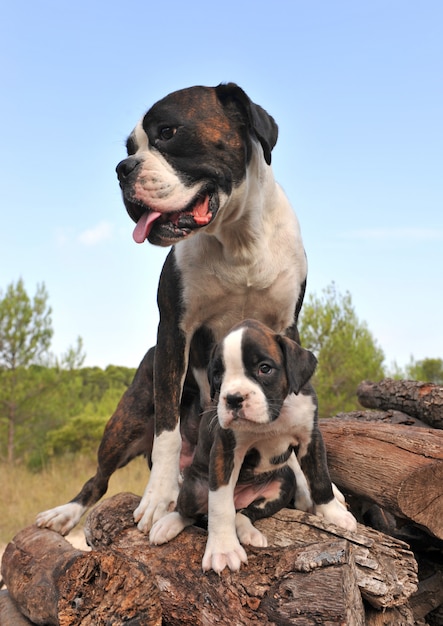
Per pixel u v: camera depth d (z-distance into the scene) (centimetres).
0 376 504
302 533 114
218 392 110
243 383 106
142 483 377
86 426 516
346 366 425
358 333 443
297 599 98
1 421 507
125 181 126
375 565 104
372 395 182
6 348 503
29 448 503
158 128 127
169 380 139
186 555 114
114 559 107
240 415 104
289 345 110
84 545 261
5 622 127
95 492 152
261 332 110
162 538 118
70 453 505
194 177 126
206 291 138
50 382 515
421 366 521
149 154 127
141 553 117
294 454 131
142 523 126
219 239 134
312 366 111
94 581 108
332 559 99
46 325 514
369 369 428
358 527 115
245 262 135
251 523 116
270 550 107
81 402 612
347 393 428
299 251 142
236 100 131
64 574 109
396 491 119
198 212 127
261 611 100
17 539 140
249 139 132
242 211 132
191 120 127
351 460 130
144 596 105
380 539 112
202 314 141
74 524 147
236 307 140
